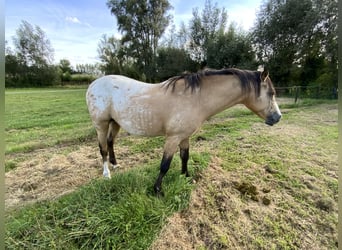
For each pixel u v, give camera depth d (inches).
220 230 58.1
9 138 143.7
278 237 56.5
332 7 346.6
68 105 328.2
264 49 476.4
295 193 75.3
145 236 52.9
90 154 114.5
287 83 467.8
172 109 65.1
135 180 73.5
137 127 71.3
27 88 1027.3
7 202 71.9
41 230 54.6
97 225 54.6
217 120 198.7
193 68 732.7
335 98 320.5
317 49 403.9
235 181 81.8
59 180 86.3
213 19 682.8
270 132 152.6
